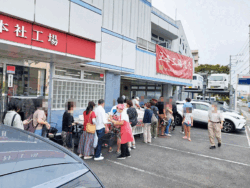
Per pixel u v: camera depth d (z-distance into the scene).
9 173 1.20
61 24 4.46
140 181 3.72
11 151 1.46
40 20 4.08
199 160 5.10
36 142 1.78
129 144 5.55
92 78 7.43
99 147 4.68
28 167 1.33
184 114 7.43
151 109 7.23
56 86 6.17
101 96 7.85
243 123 9.48
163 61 11.41
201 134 8.65
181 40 20.50
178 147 6.25
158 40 15.27
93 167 4.24
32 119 4.09
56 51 4.48
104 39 6.92
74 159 1.72
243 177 4.15
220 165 4.80
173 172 4.24
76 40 4.90
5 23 3.65
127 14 9.47
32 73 5.57
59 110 6.25
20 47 3.96
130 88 13.35
